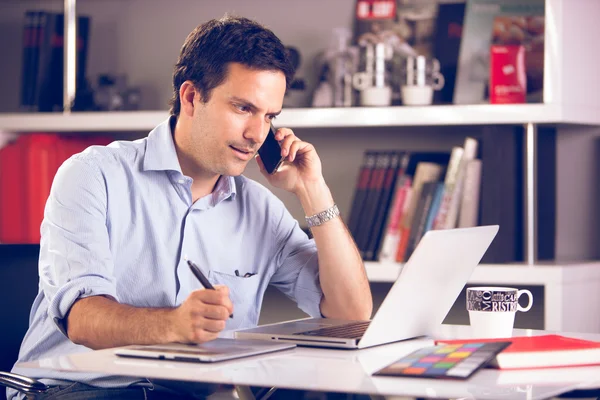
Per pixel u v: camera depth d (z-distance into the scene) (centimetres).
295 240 212
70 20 325
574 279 275
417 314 158
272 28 321
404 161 292
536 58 293
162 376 121
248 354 138
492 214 278
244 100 181
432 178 289
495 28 295
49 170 310
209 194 202
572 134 307
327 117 290
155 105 331
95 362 132
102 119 306
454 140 309
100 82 317
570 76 278
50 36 321
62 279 170
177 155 197
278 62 183
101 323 155
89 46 334
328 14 316
